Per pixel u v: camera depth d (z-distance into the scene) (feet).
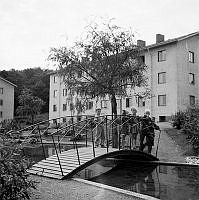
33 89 237.25
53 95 163.12
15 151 18.72
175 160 45.24
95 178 35.12
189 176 35.06
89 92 63.77
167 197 25.58
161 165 43.50
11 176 17.02
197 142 49.44
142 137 44.91
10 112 196.13
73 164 34.45
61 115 155.43
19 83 254.68
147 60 114.62
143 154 43.11
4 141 18.53
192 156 47.52
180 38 107.04
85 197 22.34
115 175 36.91
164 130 69.56
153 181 32.65
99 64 64.08
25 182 18.29
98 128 47.83
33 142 40.32
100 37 64.08
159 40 121.19
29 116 169.99
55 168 33.99
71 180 30.30
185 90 108.78
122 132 45.37
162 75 110.63
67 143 68.23
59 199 21.58
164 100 108.88
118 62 63.77
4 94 194.08
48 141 75.05
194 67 113.91
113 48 63.26
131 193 23.80
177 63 106.83
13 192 17.53
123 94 64.80
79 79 65.67
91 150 42.16
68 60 64.69
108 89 63.46
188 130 51.34
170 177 34.76
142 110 112.57
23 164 18.44
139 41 119.14
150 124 45.06
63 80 66.64
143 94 71.67
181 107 106.11
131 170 40.42
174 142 57.88
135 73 64.49
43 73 252.01
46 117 189.67
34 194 22.84
